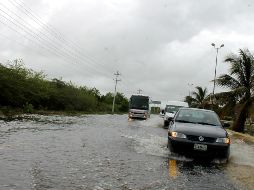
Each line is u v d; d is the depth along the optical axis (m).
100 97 86.50
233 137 19.61
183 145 9.55
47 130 15.41
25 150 9.23
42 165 7.43
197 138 9.55
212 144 9.41
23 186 5.72
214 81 32.53
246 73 31.66
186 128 9.89
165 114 26.36
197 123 10.77
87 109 58.16
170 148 9.81
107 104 83.25
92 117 35.66
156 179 6.95
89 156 8.99
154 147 11.66
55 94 44.03
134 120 36.38
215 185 6.87
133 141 13.31
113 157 9.09
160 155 9.99
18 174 6.50
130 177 6.93
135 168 7.87
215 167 8.93
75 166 7.59
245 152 12.52
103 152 9.84
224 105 32.41
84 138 13.19
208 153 9.47
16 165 7.25
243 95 31.08
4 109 29.67
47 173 6.73
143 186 6.30
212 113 11.40
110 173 7.14
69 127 18.12
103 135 15.02
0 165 7.12
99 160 8.51
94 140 12.76
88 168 7.47
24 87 35.62
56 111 41.00
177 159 9.59
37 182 6.03
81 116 35.62
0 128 14.82
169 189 6.25
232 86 32.25
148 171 7.67
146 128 22.64
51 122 21.22
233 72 31.72
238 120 31.03
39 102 39.81
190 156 9.91
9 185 5.71
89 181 6.36
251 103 30.39
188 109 11.52
